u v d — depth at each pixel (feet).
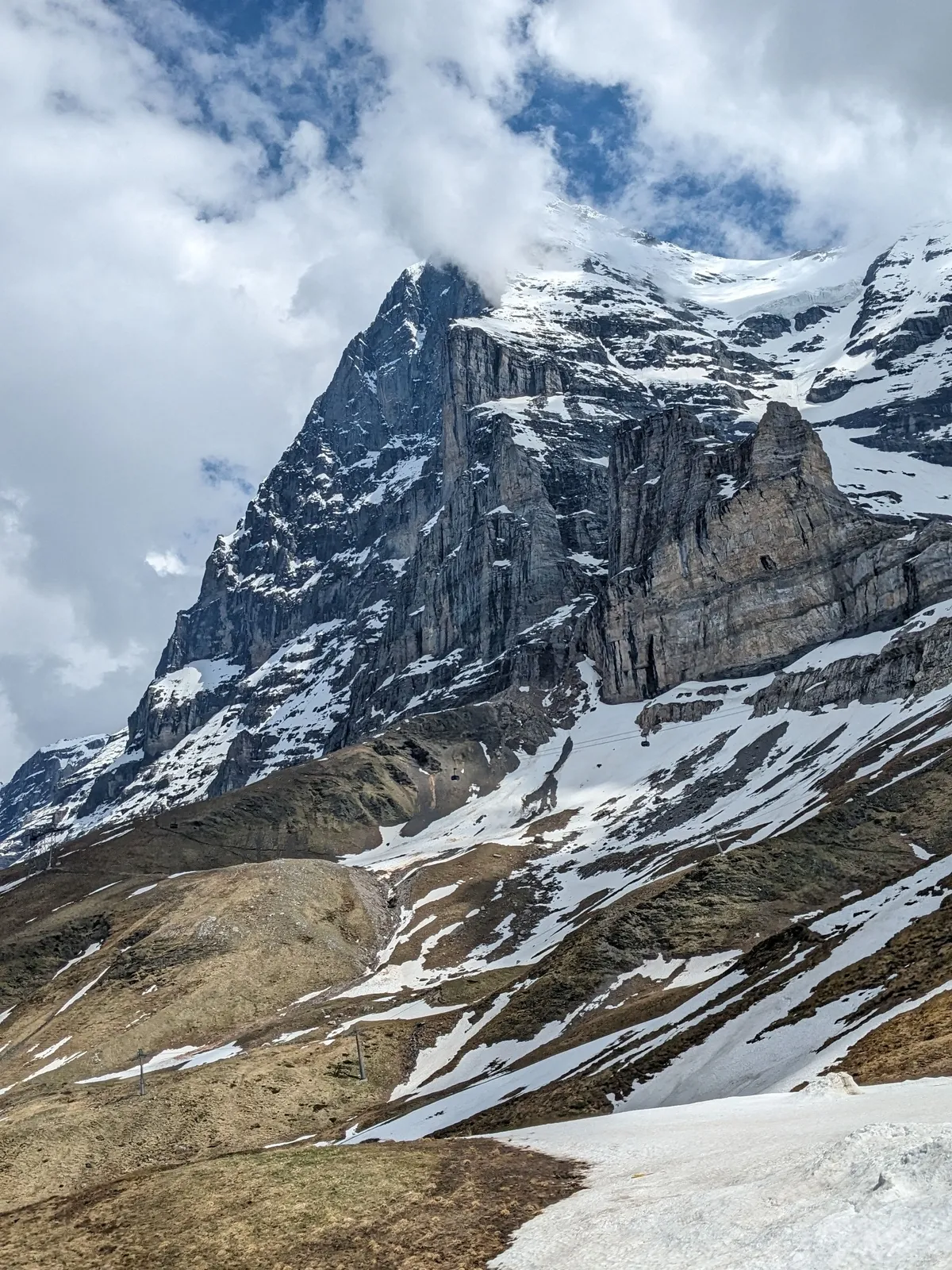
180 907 621.31
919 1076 131.23
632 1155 125.70
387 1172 131.23
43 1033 524.93
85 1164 335.88
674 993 315.17
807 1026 196.03
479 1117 256.32
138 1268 110.73
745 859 426.51
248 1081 381.60
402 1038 414.21
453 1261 100.83
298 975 554.87
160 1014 516.73
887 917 241.55
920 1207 78.28
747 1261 80.07
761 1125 126.31
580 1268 89.92
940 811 419.54
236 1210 122.42
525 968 485.97
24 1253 119.96
